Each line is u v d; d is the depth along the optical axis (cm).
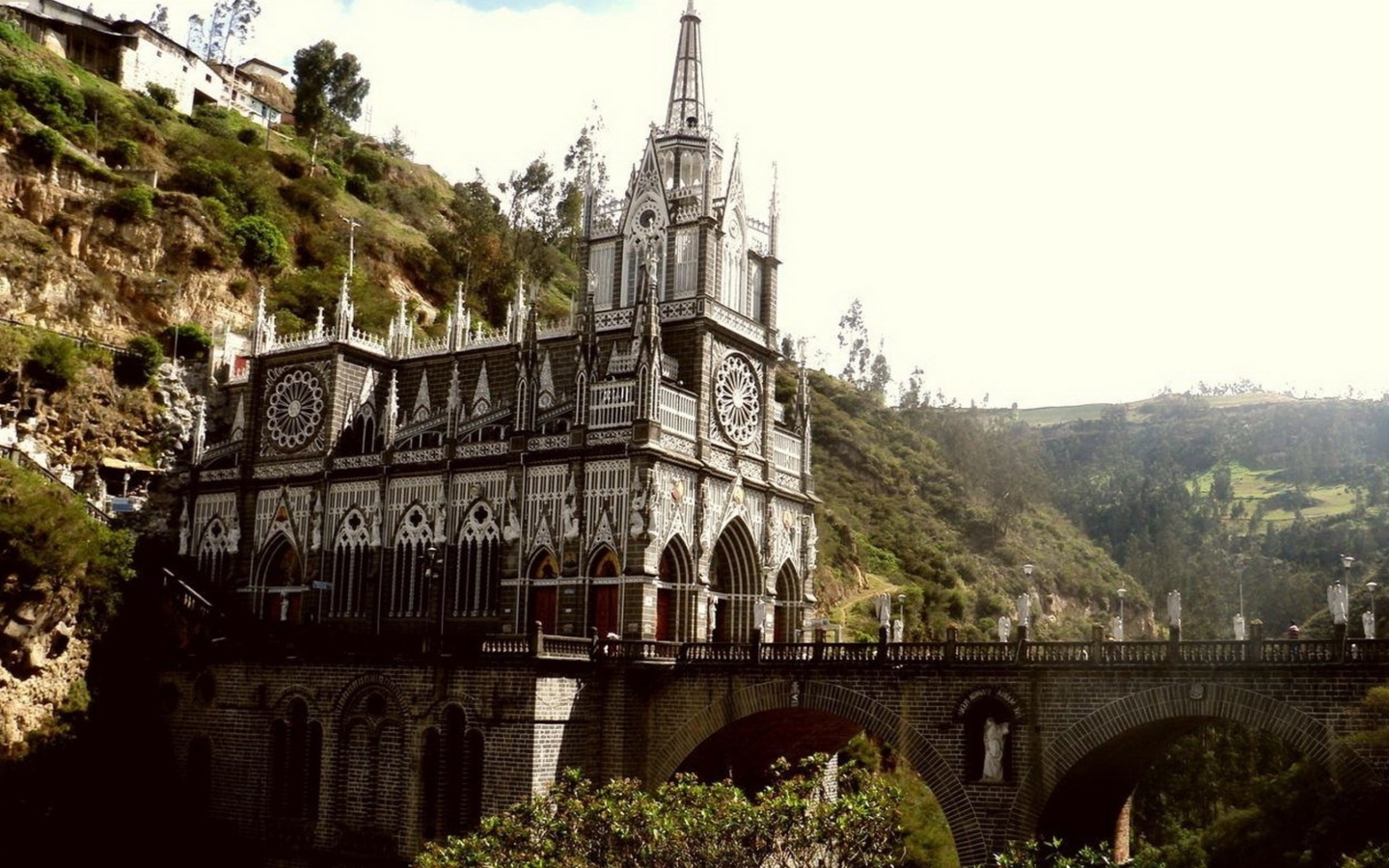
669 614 7038
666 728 6347
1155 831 8731
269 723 6950
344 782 6631
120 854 6756
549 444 7144
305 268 12269
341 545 7931
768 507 7794
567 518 6969
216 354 9881
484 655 6191
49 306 9569
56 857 6594
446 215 16025
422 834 6259
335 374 8231
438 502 7544
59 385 8881
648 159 7844
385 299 12438
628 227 7862
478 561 7319
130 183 10544
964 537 15288
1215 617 16750
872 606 11544
